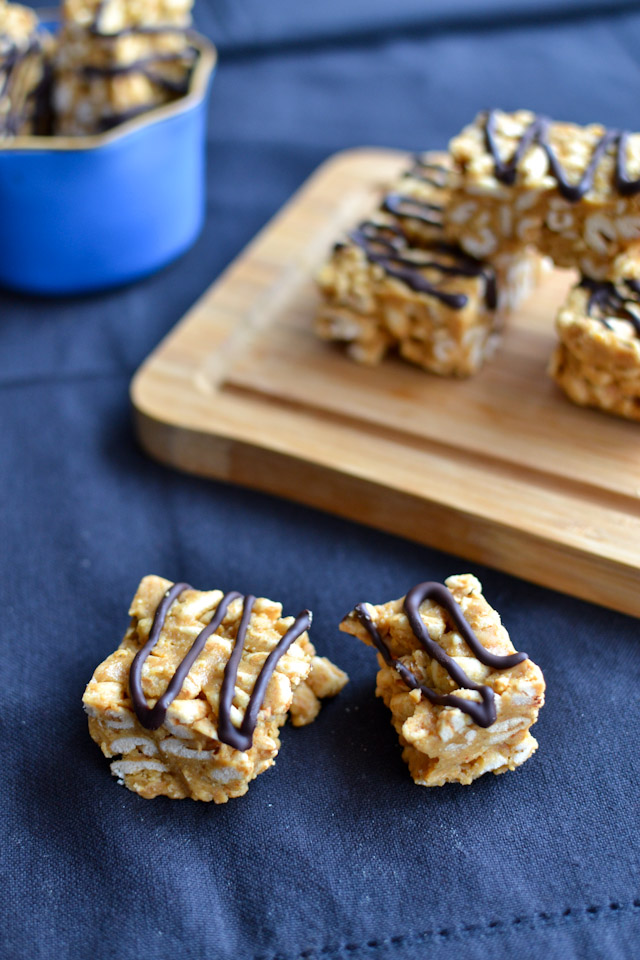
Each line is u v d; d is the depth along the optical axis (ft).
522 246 1.17
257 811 0.98
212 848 0.97
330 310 1.20
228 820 0.98
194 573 1.12
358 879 0.95
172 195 1.31
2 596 1.10
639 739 1.02
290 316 1.27
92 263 1.31
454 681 0.97
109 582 1.11
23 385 1.26
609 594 1.09
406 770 1.00
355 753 1.01
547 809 0.99
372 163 1.44
